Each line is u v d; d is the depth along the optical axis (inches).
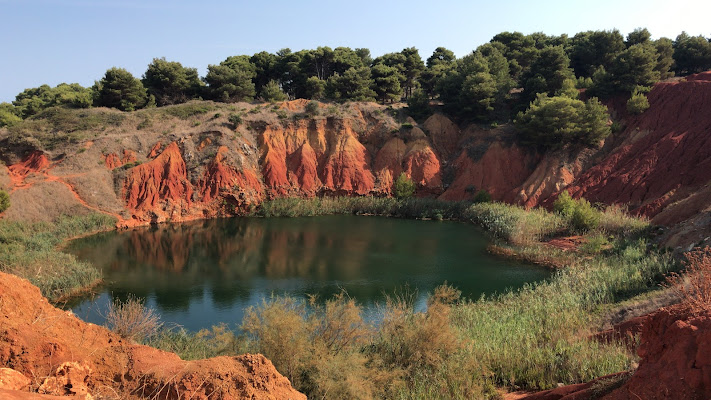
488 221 1686.8
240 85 2568.9
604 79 2097.7
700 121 1665.8
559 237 1440.7
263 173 2176.4
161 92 2586.1
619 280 901.2
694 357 297.6
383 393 499.8
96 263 1250.0
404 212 2005.4
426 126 2383.1
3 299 324.5
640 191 1600.6
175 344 638.5
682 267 890.1
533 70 2353.6
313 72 2940.5
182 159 2050.9
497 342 630.5
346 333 573.6
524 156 2071.9
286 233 1647.4
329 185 2191.2
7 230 1390.3
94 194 1792.6
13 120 2522.1
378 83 2657.5
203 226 1784.0
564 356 552.1
